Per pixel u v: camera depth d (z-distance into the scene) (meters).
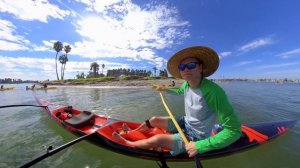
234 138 2.39
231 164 3.51
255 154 3.85
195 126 2.98
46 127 5.75
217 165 3.48
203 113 2.80
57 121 5.42
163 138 2.99
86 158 3.76
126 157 3.79
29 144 4.51
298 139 4.55
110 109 9.14
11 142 4.63
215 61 2.96
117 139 3.42
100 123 4.82
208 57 2.91
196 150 2.48
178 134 3.06
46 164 3.53
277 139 4.36
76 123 4.64
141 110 8.86
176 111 8.62
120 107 9.65
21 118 6.95
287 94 16.75
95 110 8.94
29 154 4.00
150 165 3.51
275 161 3.60
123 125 4.12
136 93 16.94
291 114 7.77
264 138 4.00
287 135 4.76
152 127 3.89
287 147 4.15
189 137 3.13
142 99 12.56
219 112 2.49
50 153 2.78
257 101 11.63
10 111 8.27
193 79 2.86
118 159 3.72
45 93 19.03
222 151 3.35
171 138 2.97
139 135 3.90
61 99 13.19
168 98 12.89
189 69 2.82
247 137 3.86
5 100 13.28
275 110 8.62
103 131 3.82
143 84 32.56
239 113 7.94
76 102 11.55
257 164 3.51
